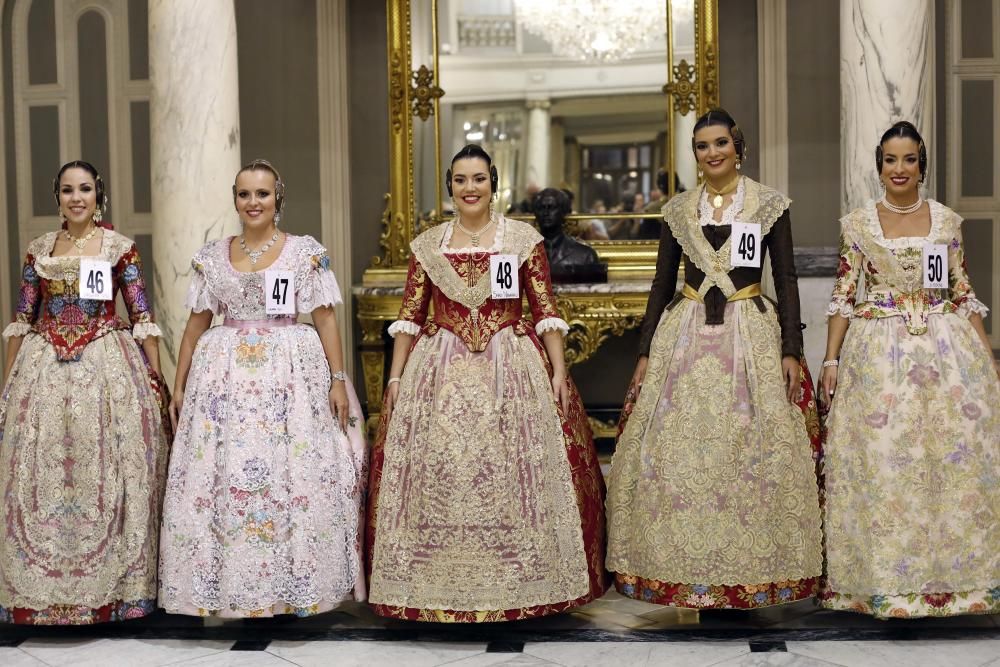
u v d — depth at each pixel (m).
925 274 3.46
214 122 4.73
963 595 3.38
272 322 3.55
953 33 6.10
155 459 3.58
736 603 3.32
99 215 3.71
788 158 6.35
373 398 6.32
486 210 3.65
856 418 3.46
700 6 6.37
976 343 3.51
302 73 6.54
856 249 3.60
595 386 6.60
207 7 4.71
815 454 3.52
